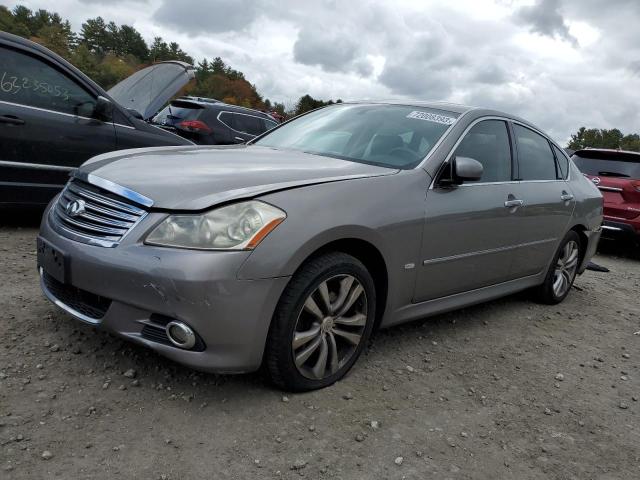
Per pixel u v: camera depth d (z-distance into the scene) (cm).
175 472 216
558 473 254
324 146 379
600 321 499
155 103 923
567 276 526
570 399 329
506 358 376
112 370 283
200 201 248
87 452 221
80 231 272
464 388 322
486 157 398
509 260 421
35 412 241
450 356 364
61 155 529
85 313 274
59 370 277
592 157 957
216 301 238
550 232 468
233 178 269
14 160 503
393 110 407
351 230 281
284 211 258
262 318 253
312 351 279
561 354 400
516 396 322
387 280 314
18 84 504
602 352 419
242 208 250
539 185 452
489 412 299
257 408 265
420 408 290
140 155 323
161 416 250
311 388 286
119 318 255
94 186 281
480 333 417
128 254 247
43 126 514
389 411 282
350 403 283
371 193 300
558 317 489
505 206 396
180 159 310
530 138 464
